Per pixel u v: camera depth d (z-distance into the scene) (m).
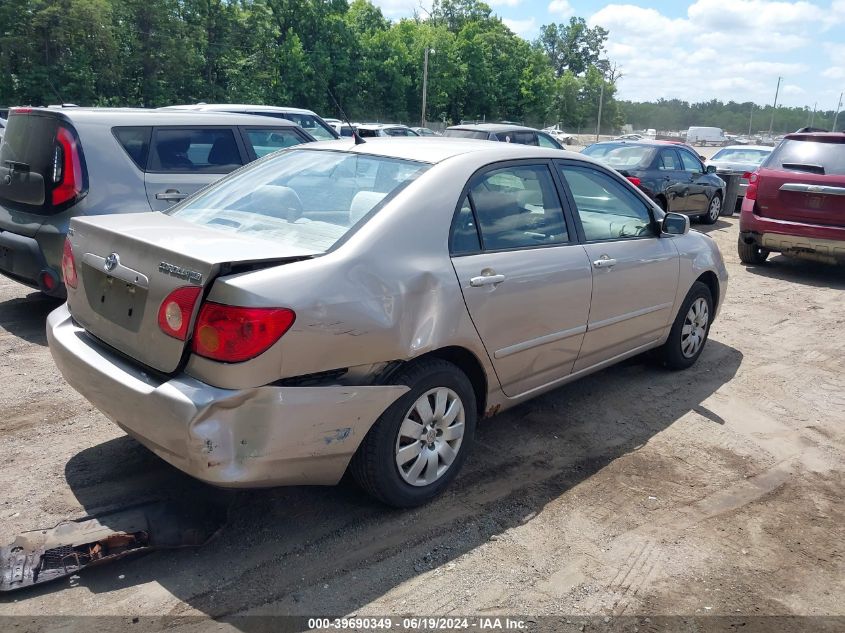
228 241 3.15
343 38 50.62
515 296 3.79
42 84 37.22
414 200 3.45
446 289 3.41
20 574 2.87
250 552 3.16
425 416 3.45
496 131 15.05
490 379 3.81
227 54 45.25
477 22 71.44
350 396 3.06
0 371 5.08
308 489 3.70
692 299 5.57
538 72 70.62
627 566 3.21
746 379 5.70
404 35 56.09
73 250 3.54
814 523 3.64
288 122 7.48
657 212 5.16
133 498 3.51
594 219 4.57
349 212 3.42
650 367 5.84
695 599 3.01
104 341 3.31
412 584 3.01
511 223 3.93
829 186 8.91
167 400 2.80
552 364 4.25
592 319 4.43
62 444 4.05
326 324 2.94
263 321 2.76
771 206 9.45
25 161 5.87
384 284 3.17
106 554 3.03
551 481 3.93
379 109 53.84
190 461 2.80
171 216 3.86
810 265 10.53
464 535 3.37
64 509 3.39
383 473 3.30
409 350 3.26
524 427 4.61
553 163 4.35
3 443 4.03
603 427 4.66
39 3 37.34
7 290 7.29
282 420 2.88
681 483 3.98
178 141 6.44
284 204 3.64
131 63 40.94
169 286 2.90
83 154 5.71
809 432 4.77
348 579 3.02
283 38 49.59
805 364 6.14
